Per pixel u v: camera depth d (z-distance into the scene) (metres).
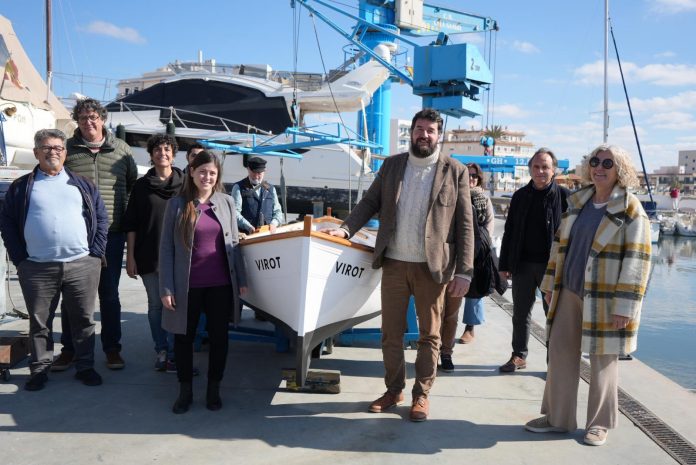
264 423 3.66
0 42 10.08
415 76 15.66
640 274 3.22
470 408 4.01
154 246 4.46
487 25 21.14
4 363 4.29
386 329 3.92
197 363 4.89
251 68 17.48
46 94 10.96
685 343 8.43
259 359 5.06
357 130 18.11
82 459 3.12
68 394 4.05
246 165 5.62
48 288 4.03
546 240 4.61
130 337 5.56
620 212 3.28
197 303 3.79
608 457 3.30
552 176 4.62
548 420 3.63
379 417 3.81
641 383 4.61
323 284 3.85
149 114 15.47
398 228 3.80
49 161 3.93
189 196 3.79
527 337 4.88
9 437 3.36
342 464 3.14
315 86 15.91
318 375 4.21
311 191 15.07
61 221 3.97
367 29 18.44
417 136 3.72
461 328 6.45
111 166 4.54
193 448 3.29
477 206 5.09
